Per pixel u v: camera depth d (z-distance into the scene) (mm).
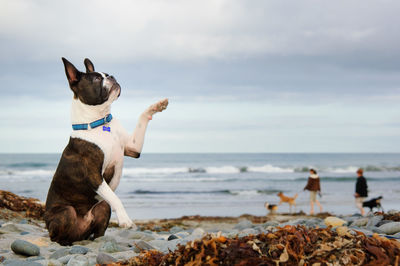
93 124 5043
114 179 5352
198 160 70125
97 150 4973
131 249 4820
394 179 37594
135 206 21531
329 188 30375
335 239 3107
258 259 2842
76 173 5031
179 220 14367
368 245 2949
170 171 43031
